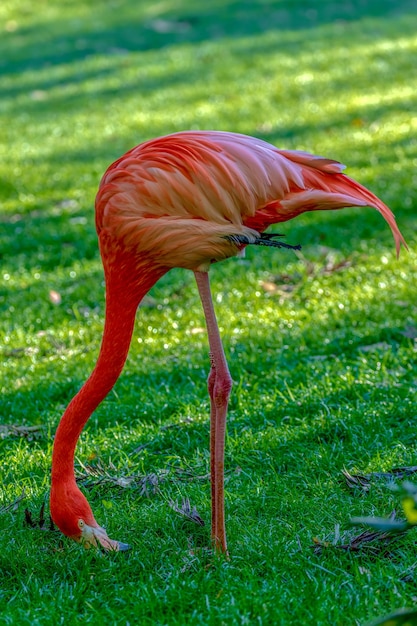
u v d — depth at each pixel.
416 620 4.02
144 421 8.71
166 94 24.34
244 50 28.66
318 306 10.93
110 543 6.34
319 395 8.66
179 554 6.39
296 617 5.54
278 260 12.72
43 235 14.84
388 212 6.12
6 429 8.87
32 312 11.99
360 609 5.51
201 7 35.91
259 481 7.38
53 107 24.72
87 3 38.47
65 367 10.15
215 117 21.20
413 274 11.46
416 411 8.21
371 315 10.45
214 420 6.16
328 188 6.08
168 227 5.77
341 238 13.30
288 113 20.80
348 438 8.01
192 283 12.38
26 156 19.95
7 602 6.00
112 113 23.11
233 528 6.69
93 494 7.50
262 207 5.98
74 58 30.78
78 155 19.59
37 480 7.83
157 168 5.81
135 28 33.94
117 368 6.14
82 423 6.18
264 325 10.62
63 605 5.86
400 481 7.14
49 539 6.84
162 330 10.88
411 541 6.27
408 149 16.95
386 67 24.36
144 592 5.89
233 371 9.50
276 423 8.39
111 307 6.13
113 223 5.92
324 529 6.59
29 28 35.69
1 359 10.66
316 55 26.73
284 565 6.14
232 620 5.50
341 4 34.41
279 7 34.69
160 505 7.12
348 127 19.05
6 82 28.62
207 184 5.74
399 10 33.00
